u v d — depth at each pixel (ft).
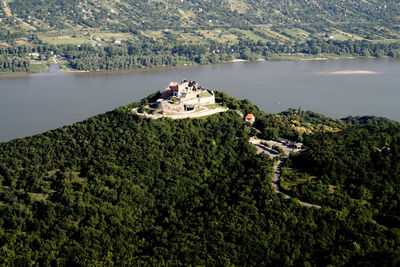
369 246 538.47
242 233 570.87
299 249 549.13
